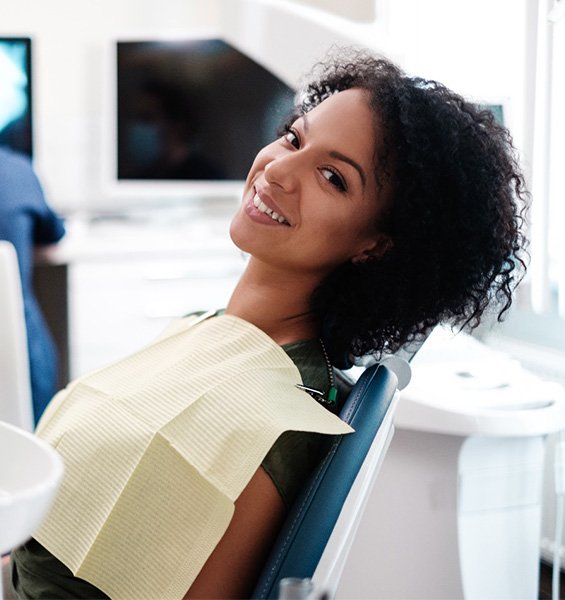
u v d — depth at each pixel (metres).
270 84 3.38
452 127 1.14
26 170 2.84
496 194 1.16
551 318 2.38
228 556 1.03
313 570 0.94
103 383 1.18
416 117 1.14
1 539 0.59
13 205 2.76
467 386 1.91
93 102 3.76
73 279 3.32
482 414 1.79
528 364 2.36
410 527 1.86
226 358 1.13
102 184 3.53
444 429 1.78
